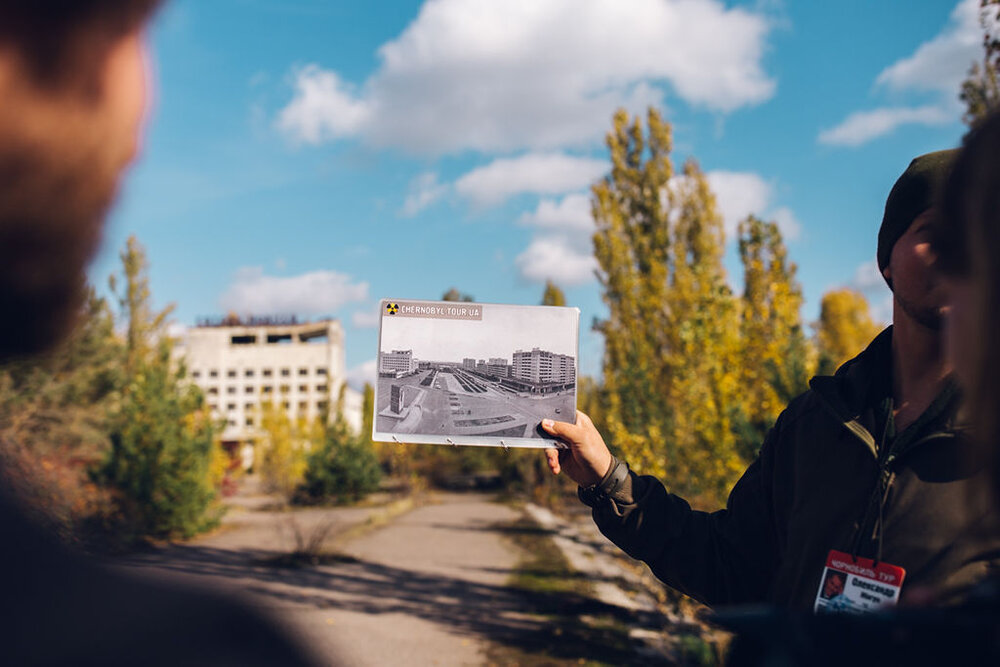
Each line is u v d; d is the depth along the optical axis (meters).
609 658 7.81
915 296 1.47
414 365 1.81
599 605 10.55
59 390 14.60
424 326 1.82
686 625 8.75
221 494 31.53
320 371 99.69
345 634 8.30
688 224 20.56
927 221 1.46
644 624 9.36
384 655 7.54
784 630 0.61
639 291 14.64
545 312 1.86
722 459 8.33
